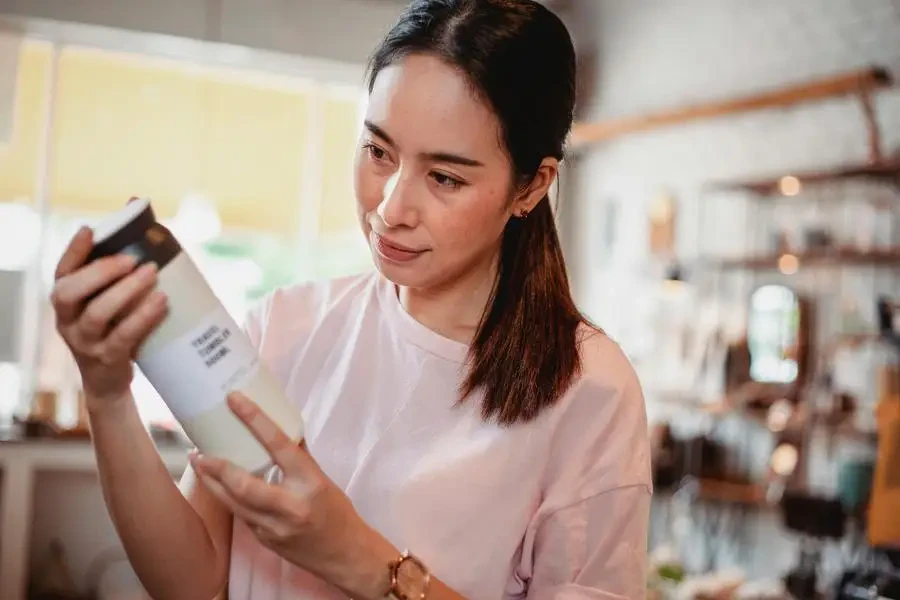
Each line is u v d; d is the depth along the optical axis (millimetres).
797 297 3709
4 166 4348
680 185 4375
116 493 878
